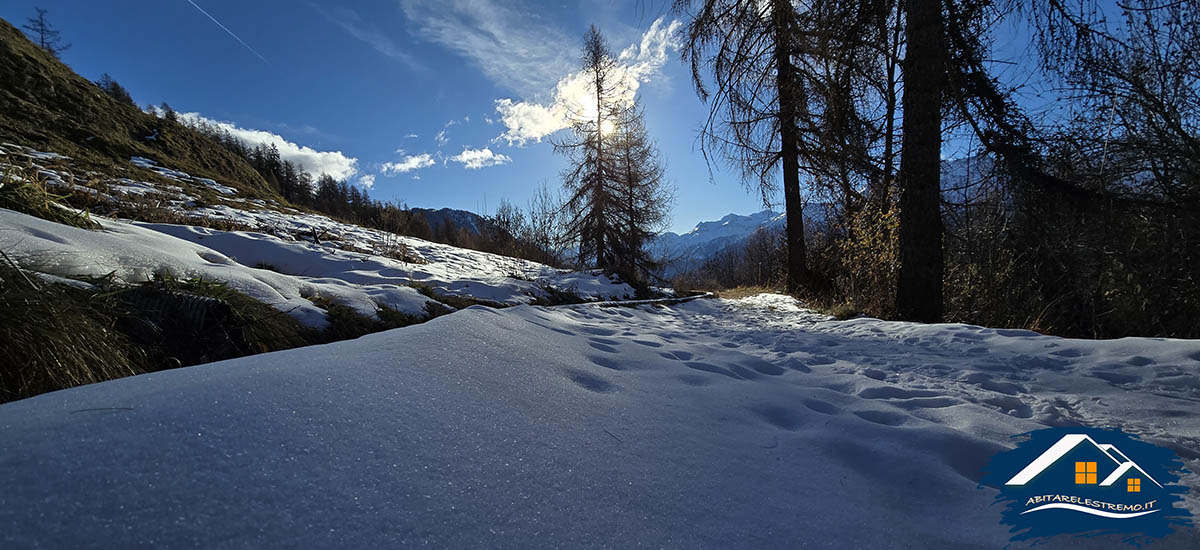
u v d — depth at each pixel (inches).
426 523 32.6
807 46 279.3
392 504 33.7
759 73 296.8
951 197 275.1
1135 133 233.5
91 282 96.2
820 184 436.1
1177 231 258.1
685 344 137.2
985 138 238.8
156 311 98.9
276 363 56.3
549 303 305.4
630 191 676.1
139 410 38.6
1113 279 291.0
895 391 92.1
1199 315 264.8
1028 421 72.6
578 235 676.1
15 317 68.2
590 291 378.3
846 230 380.2
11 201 125.3
